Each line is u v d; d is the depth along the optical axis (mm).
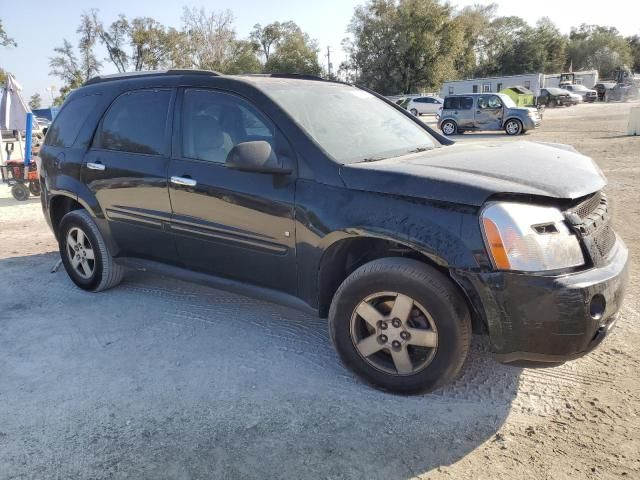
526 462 2492
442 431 2732
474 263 2641
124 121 4258
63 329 4090
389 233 2838
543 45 79625
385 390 3062
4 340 3932
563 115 31875
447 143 4152
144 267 4262
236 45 58531
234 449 2633
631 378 3162
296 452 2600
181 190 3754
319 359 3508
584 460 2492
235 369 3402
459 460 2520
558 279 2566
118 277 4734
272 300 3527
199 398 3084
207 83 3785
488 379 3211
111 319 4250
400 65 56969
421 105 39562
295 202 3197
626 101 48375
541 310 2578
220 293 4746
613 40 94938
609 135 18375
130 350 3709
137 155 4086
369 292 2980
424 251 2752
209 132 3707
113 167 4219
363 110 3992
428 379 2908
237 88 3607
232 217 3508
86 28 62719
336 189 3084
